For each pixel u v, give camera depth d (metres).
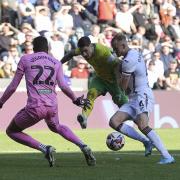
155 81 56.88
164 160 27.41
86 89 52.69
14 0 59.59
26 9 58.81
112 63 31.47
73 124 51.66
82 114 31.52
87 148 26.23
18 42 54.69
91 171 24.59
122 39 27.20
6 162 28.27
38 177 22.83
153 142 27.50
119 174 23.66
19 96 50.09
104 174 23.66
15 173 24.05
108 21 62.56
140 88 27.45
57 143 39.97
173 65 58.38
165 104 54.53
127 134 29.27
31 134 46.50
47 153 25.92
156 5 67.12
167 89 57.00
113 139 29.41
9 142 40.19
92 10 63.44
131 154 32.31
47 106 25.66
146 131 27.44
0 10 58.59
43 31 57.19
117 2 65.00
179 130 51.72
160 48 59.91
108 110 52.66
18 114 25.89
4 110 49.75
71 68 55.28
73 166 26.44
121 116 27.61
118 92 32.62
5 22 58.25
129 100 27.69
